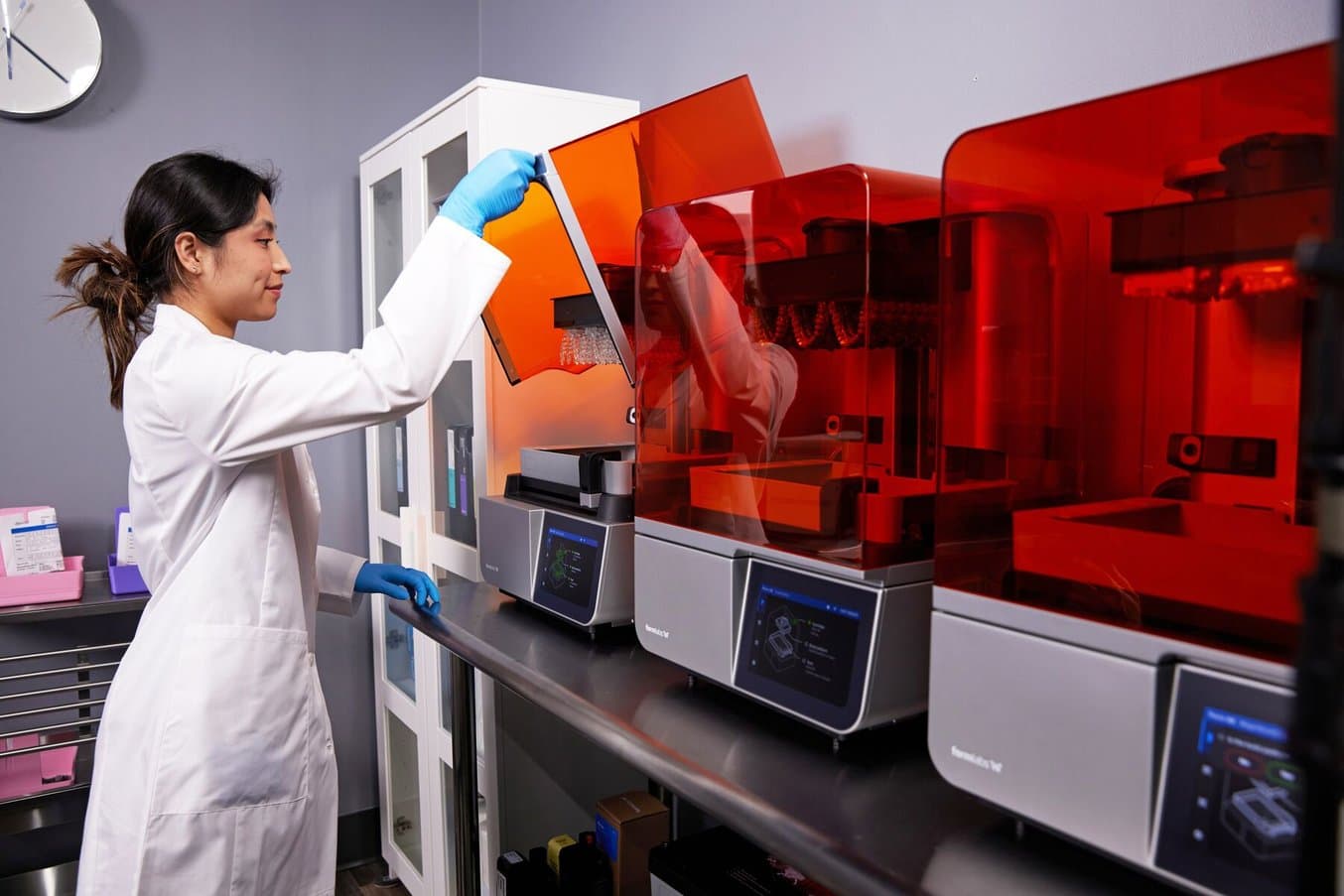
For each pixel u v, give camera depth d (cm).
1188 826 68
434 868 229
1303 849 35
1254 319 75
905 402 102
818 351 104
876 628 96
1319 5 102
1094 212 81
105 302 152
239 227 150
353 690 282
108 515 248
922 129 149
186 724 140
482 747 196
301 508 166
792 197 108
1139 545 75
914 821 88
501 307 175
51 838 239
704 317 119
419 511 232
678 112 143
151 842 138
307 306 271
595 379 206
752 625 110
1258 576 68
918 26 149
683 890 146
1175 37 116
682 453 123
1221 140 73
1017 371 86
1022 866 80
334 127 271
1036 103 132
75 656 243
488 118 190
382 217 252
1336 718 34
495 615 165
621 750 109
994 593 84
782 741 108
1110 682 73
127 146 245
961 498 87
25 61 229
